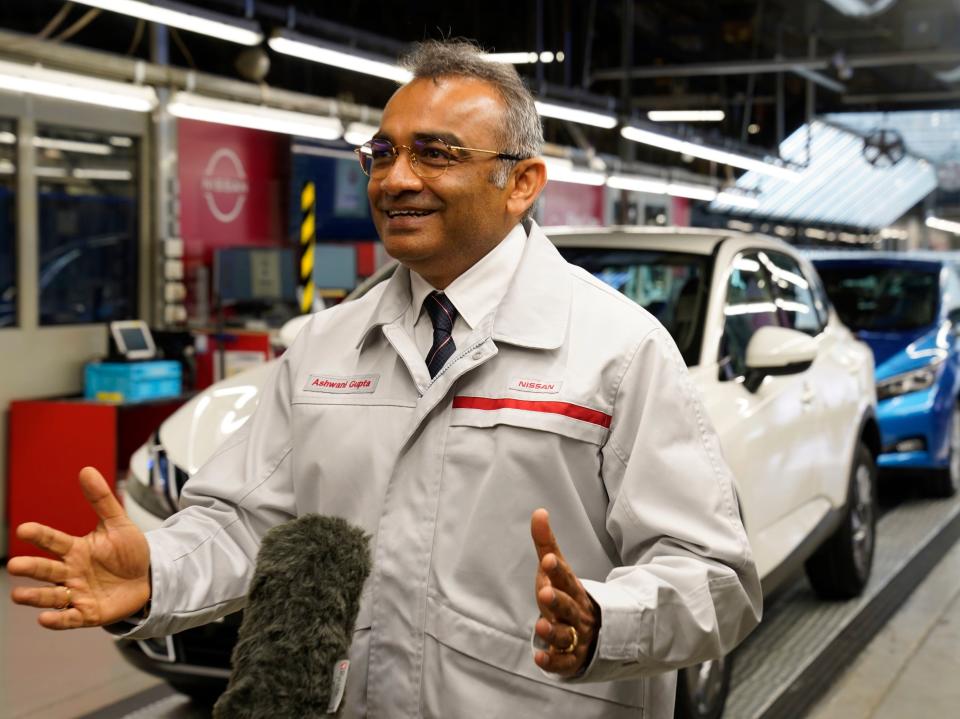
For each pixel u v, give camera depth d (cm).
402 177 154
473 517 151
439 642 151
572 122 1382
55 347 662
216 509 170
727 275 419
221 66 1204
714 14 1616
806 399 448
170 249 766
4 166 642
